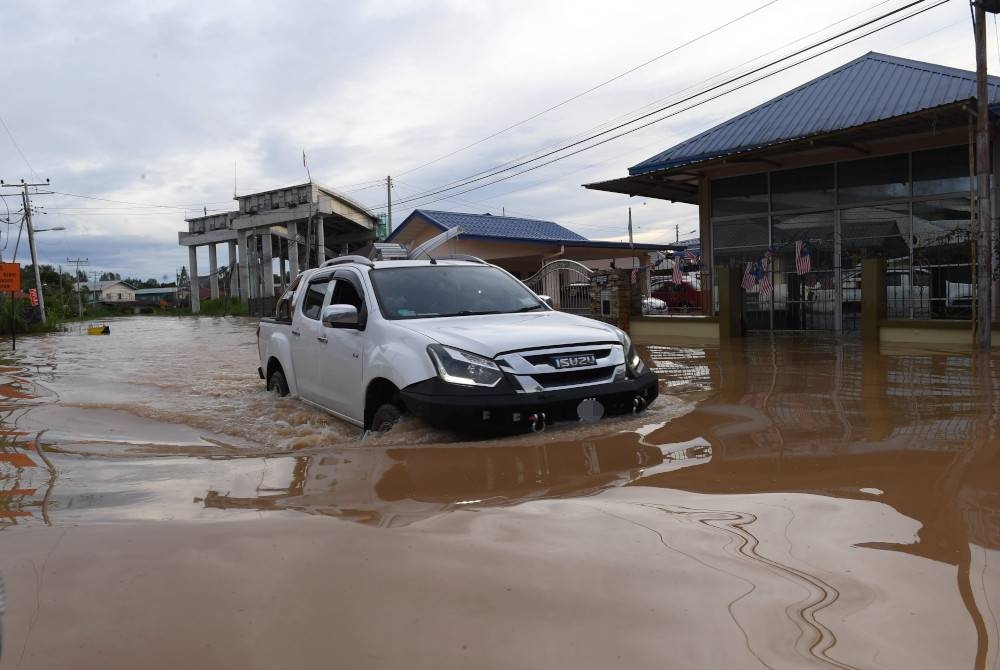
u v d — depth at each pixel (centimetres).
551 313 579
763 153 1305
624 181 1567
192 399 738
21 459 402
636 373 494
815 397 575
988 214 1006
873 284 1184
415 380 452
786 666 154
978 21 1004
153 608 187
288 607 187
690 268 1573
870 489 288
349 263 629
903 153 1317
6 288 2731
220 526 257
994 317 1125
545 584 199
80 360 1309
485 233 2725
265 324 775
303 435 541
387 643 168
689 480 315
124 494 312
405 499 296
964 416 458
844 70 1587
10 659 161
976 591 189
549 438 421
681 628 172
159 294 11831
